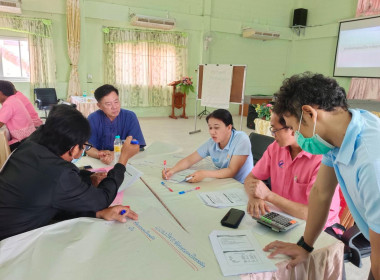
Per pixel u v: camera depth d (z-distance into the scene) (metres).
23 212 0.98
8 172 0.99
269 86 8.90
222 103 5.43
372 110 6.05
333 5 7.69
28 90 6.11
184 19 7.17
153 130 6.05
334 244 1.00
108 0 6.36
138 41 6.81
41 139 1.02
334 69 7.73
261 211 1.20
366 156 0.64
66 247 0.91
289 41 8.88
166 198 1.35
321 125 0.72
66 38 6.19
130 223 1.09
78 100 5.15
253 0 7.97
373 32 6.72
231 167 1.71
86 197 1.05
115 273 0.81
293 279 0.90
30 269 0.82
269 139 2.06
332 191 0.94
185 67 7.46
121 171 1.30
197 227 1.09
